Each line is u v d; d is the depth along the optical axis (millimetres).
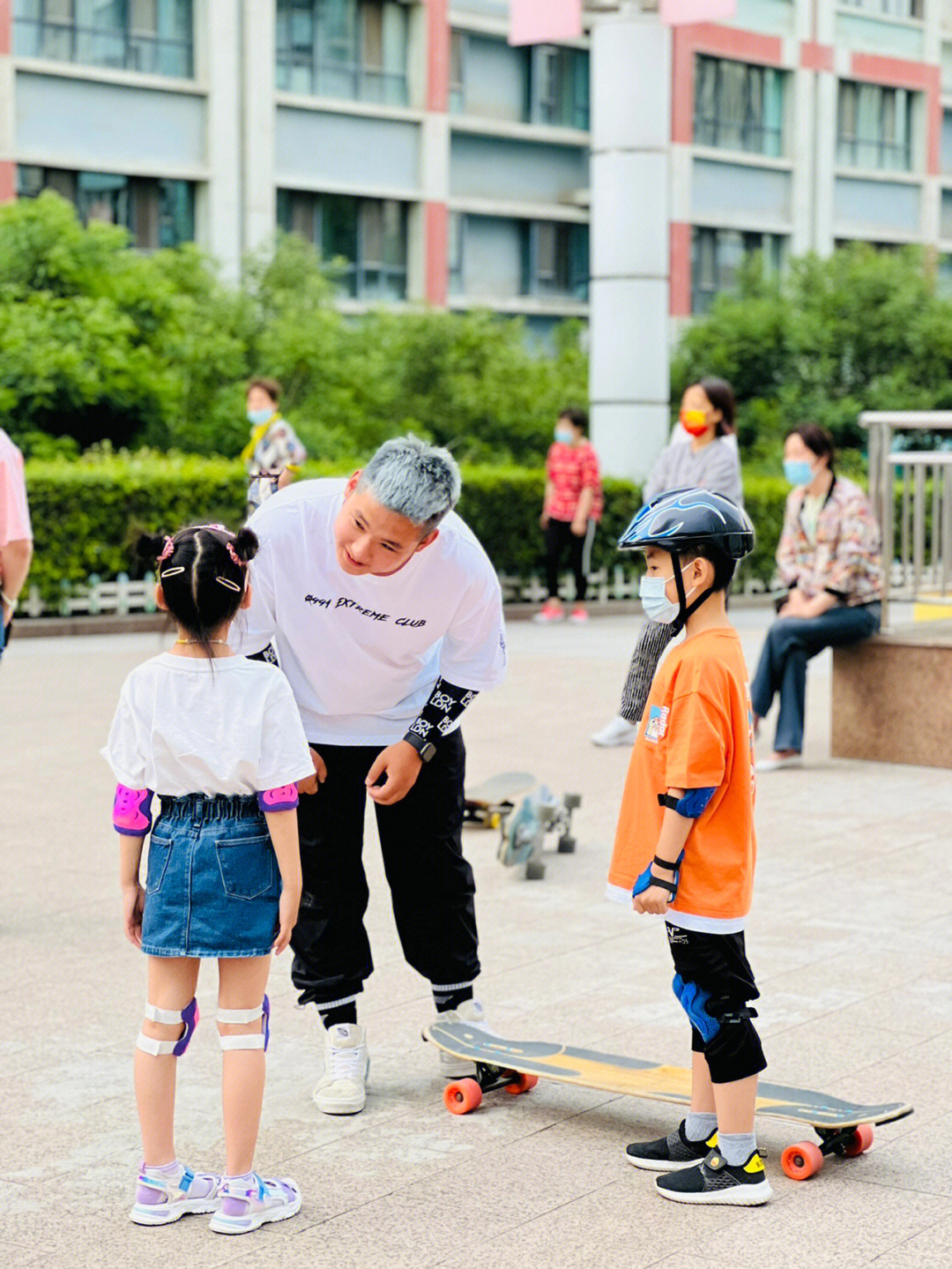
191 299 18844
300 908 3830
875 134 33000
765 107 31031
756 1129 3654
